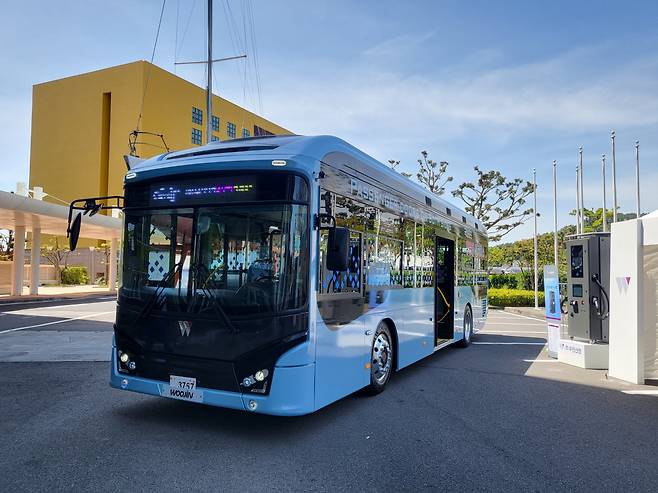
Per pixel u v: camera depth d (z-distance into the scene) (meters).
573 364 9.64
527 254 33.56
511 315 22.45
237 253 5.00
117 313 5.57
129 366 5.40
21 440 4.98
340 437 5.27
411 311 8.16
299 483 4.13
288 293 4.86
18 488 3.93
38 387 7.13
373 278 6.70
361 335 6.27
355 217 6.18
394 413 6.20
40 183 48.91
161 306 5.22
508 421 6.00
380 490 4.05
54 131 48.69
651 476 4.45
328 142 5.67
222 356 4.89
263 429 5.45
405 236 7.94
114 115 45.25
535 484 4.24
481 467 4.57
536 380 8.31
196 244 5.16
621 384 8.08
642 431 5.70
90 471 4.27
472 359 10.34
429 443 5.16
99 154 46.62
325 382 5.34
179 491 3.93
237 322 4.86
